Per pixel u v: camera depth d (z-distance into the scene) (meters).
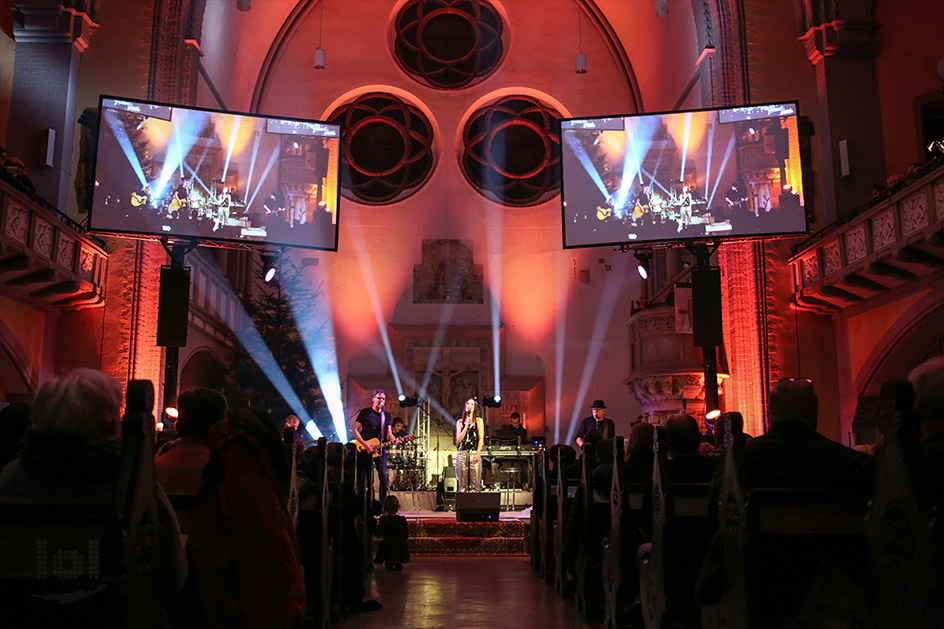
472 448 15.90
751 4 15.73
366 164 21.11
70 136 14.49
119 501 2.54
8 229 10.63
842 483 3.50
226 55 18.44
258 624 3.15
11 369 12.65
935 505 2.62
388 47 21.45
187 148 13.30
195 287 16.94
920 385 2.98
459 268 20.59
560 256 20.69
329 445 7.03
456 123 21.30
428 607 7.54
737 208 13.04
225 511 3.25
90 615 2.58
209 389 4.01
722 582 3.76
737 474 3.54
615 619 5.77
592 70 21.53
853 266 12.50
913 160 14.81
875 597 2.95
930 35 15.11
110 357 14.13
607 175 13.55
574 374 20.22
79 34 14.67
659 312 15.70
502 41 21.66
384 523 10.71
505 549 12.82
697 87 17.52
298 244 13.86
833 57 15.16
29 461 2.69
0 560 2.58
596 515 6.89
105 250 14.12
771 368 14.70
